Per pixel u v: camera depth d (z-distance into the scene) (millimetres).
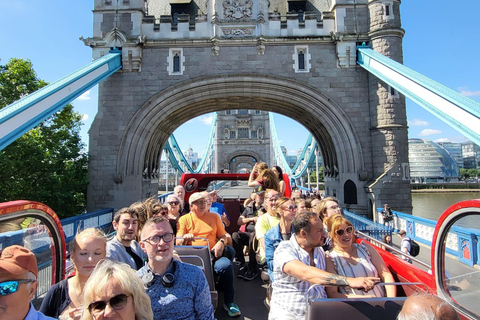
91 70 13156
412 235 12328
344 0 15734
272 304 3604
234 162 78000
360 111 15602
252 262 6781
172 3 20172
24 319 2080
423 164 108500
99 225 13531
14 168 12781
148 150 17094
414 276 3648
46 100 10547
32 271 2188
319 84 15758
